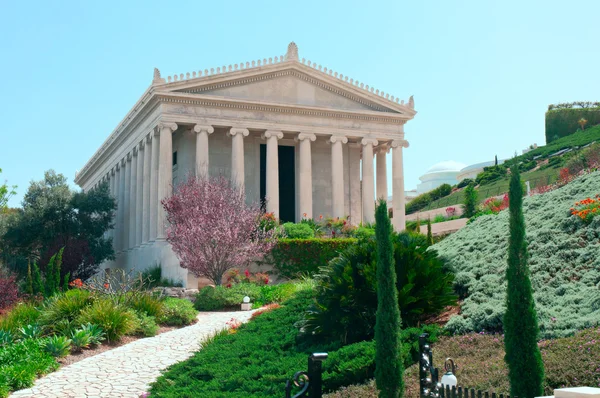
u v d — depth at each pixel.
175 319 26.83
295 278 41.50
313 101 52.53
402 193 54.81
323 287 17.67
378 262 11.01
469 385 11.67
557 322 14.06
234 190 39.97
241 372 15.49
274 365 15.64
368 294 16.44
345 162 58.19
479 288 17.89
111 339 23.30
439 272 16.91
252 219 37.03
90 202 55.69
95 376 18.52
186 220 35.91
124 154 59.03
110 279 30.09
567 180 41.16
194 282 40.94
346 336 16.70
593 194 21.62
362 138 54.12
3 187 52.88
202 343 20.78
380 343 10.77
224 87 49.59
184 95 47.53
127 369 19.27
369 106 54.72
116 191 62.47
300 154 51.69
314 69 52.22
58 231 54.41
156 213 47.88
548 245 18.80
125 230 57.47
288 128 51.34
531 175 80.62
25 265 51.94
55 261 48.06
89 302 25.45
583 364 11.34
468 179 95.25
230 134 49.62
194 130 48.16
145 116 51.47
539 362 9.72
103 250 54.84
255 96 50.41
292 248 42.03
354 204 57.94
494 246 20.72
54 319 24.36
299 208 51.91
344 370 13.46
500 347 13.77
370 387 12.79
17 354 19.80
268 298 32.38
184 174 50.81
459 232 25.52
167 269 43.81
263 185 54.31
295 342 17.94
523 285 9.92
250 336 19.80
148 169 51.03
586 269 16.80
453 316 16.41
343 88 53.28
